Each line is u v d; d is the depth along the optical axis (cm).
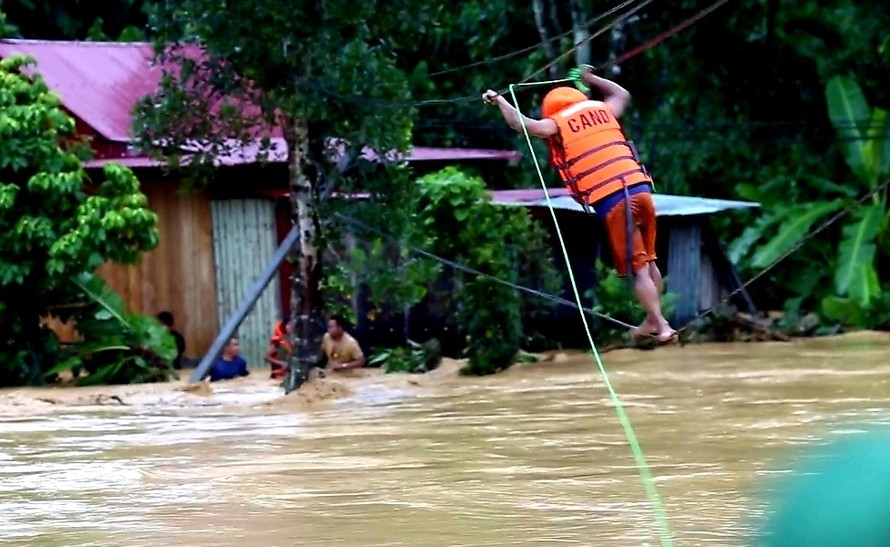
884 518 232
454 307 2358
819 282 3056
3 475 1224
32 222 2156
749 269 3222
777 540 241
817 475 243
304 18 1889
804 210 3027
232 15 1886
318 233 1980
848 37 3244
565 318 2548
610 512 935
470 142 3409
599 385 1867
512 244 2289
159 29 1980
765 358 2175
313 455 1284
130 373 2225
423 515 948
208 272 2645
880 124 2955
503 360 2133
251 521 952
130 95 2781
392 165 2008
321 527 918
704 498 969
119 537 913
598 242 2652
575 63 2912
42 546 897
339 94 1912
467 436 1384
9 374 2216
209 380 2225
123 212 2177
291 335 1983
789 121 3319
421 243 2052
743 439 1261
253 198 2634
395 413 1642
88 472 1224
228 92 1977
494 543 846
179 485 1126
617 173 1087
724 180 3366
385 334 2498
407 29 2000
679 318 2673
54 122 2234
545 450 1254
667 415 1480
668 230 2712
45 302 2248
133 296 2622
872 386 1700
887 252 2967
